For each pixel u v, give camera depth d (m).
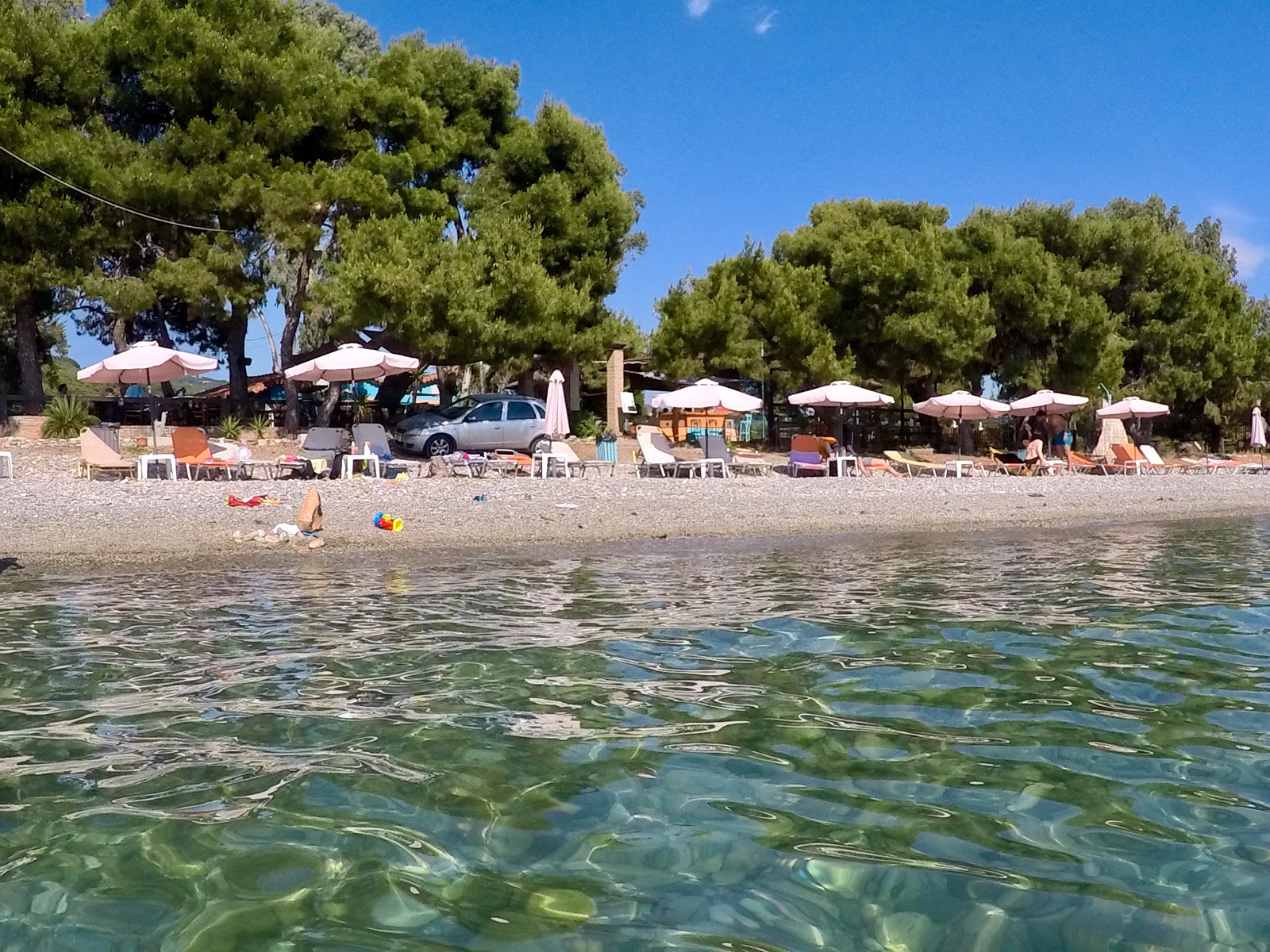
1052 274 31.30
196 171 22.03
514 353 25.25
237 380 25.50
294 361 28.39
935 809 3.22
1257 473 26.31
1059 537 12.95
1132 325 35.47
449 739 3.99
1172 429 38.97
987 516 15.36
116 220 22.62
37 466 18.84
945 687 4.84
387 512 13.42
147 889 2.66
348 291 22.06
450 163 28.03
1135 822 3.11
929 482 20.23
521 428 22.66
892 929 2.43
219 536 11.23
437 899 2.61
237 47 22.67
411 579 8.88
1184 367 35.44
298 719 4.29
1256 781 3.49
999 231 32.19
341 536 11.59
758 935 2.41
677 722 4.22
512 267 24.05
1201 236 51.72
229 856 2.87
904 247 29.70
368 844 2.96
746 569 9.63
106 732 4.09
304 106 23.31
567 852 2.90
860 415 33.00
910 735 4.02
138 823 3.11
